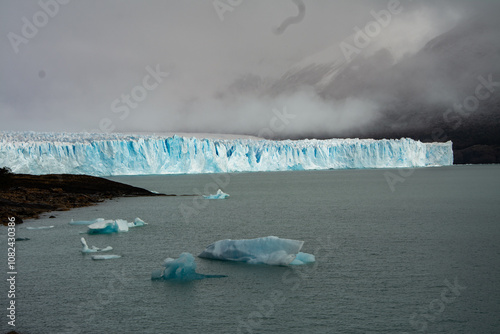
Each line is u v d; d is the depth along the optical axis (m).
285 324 13.91
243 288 17.28
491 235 28.98
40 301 15.85
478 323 13.95
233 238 28.30
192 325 13.85
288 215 41.44
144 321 14.14
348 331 13.43
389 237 28.34
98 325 13.82
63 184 61.34
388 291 16.91
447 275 18.98
